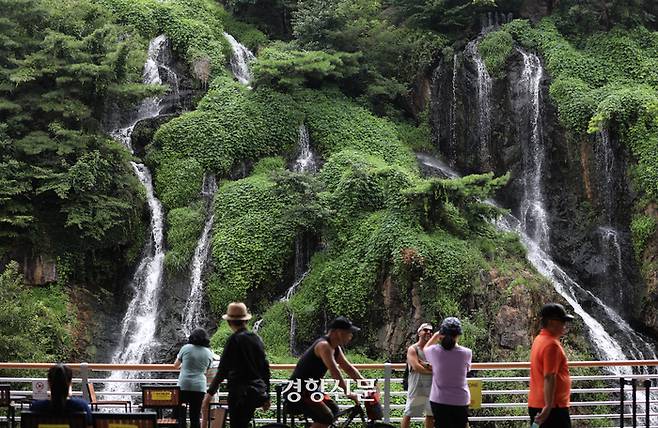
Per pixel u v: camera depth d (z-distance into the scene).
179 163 31.53
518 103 35.22
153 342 27.91
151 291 29.34
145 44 36.12
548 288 26.94
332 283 27.45
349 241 28.17
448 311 25.30
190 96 35.28
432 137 36.16
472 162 35.44
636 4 37.97
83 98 30.75
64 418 9.91
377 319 26.58
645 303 30.22
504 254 27.69
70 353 26.08
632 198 31.91
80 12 32.25
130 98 31.44
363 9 38.66
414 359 12.83
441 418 11.39
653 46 36.56
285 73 34.62
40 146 28.12
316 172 32.81
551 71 35.25
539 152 34.34
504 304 25.58
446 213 28.03
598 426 24.12
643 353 29.11
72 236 28.42
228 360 11.26
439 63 36.78
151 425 10.11
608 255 31.66
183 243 29.61
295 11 41.06
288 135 33.19
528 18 39.28
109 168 29.33
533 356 10.73
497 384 23.78
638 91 33.22
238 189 30.39
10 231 27.23
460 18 38.22
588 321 28.80
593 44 36.66
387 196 28.38
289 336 27.06
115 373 26.64
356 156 31.50
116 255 29.61
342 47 37.09
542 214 33.44
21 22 30.94
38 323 23.69
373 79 36.59
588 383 25.55
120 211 29.17
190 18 38.00
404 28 38.47
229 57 37.75
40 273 27.47
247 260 28.62
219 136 32.28
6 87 29.06
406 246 26.31
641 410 24.59
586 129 33.25
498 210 28.19
